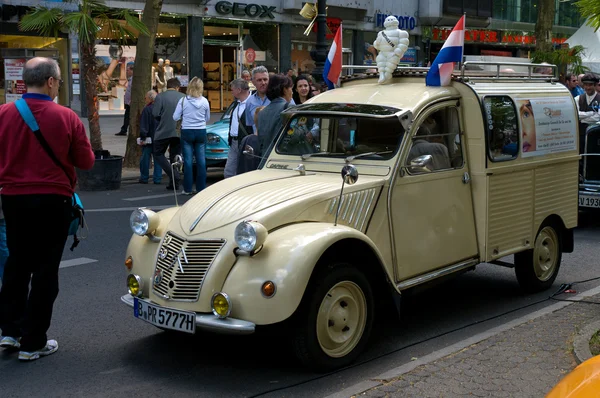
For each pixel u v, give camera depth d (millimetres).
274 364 5156
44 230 5082
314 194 5129
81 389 4742
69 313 6355
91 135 13773
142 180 14250
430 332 5895
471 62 6164
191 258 4863
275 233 4820
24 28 13773
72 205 5328
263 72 8695
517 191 6504
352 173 5023
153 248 5254
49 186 5031
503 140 6309
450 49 5934
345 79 6840
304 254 4617
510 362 4855
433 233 5781
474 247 6184
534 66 6980
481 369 4746
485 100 6102
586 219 11398
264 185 5441
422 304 6727
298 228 4844
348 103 5977
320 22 15562
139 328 5980
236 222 4895
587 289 7223
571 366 4758
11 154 4996
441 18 33469
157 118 12875
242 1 27156
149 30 15469
